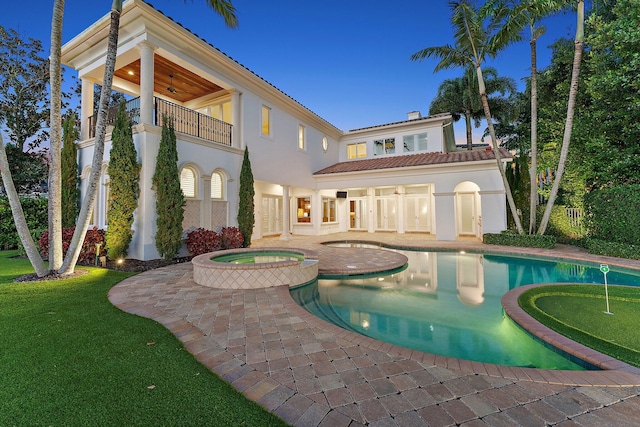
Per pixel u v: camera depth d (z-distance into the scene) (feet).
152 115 33.22
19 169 55.88
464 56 45.29
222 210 40.93
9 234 44.98
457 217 63.46
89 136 39.99
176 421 7.65
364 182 59.52
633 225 32.96
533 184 43.50
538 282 27.12
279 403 8.52
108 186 36.14
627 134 37.60
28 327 14.19
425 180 53.83
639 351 11.77
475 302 21.83
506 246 43.34
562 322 15.03
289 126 55.52
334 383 9.58
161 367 10.48
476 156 52.80
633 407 8.36
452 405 8.43
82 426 7.45
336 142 74.13
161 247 31.86
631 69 33.53
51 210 26.16
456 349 14.28
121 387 9.17
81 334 13.41
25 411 8.01
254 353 11.73
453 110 86.22
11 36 56.24
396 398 8.77
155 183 32.09
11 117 57.16
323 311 20.06
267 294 20.59
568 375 9.96
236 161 43.24
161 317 15.92
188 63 36.45
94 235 31.78
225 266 22.39
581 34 36.27
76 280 24.53
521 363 12.97
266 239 56.39
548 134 54.24
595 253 35.60
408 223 69.56
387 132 70.33
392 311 19.94
